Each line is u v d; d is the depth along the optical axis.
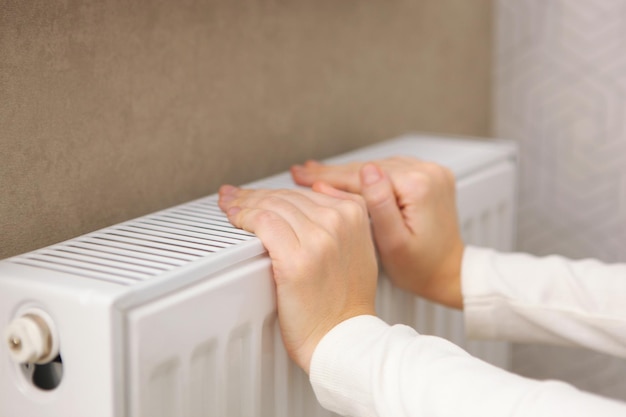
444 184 0.70
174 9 0.69
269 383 0.58
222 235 0.57
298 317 0.55
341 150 0.94
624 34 1.13
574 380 1.24
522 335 0.71
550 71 1.20
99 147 0.63
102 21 0.62
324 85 0.90
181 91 0.71
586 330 0.67
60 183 0.60
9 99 0.55
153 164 0.69
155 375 0.48
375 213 0.66
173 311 0.48
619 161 1.17
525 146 1.25
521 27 1.22
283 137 0.85
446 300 0.72
